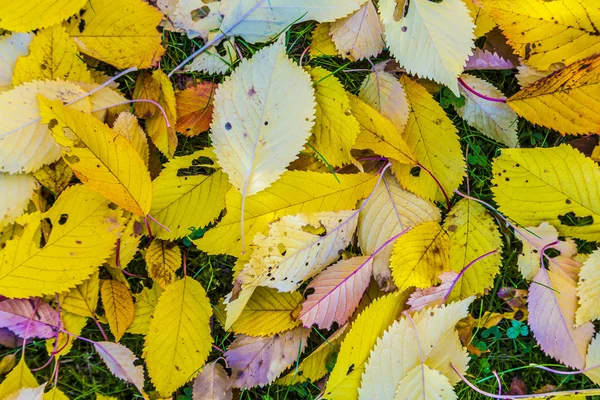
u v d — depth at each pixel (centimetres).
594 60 82
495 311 88
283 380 85
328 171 85
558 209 85
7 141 81
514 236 88
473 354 88
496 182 86
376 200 85
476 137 88
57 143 80
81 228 82
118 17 83
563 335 86
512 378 88
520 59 86
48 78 82
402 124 85
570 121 84
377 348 84
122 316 83
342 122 83
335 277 84
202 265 86
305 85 82
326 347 86
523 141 88
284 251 83
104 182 81
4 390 82
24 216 82
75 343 85
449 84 83
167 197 83
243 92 82
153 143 84
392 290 86
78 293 84
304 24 86
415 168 85
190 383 85
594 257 85
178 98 85
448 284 85
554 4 83
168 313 83
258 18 84
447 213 86
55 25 82
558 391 87
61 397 83
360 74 87
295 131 82
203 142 87
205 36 84
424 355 84
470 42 83
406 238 85
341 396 84
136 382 84
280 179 83
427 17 83
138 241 84
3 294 81
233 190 82
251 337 85
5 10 81
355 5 83
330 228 84
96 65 84
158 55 84
